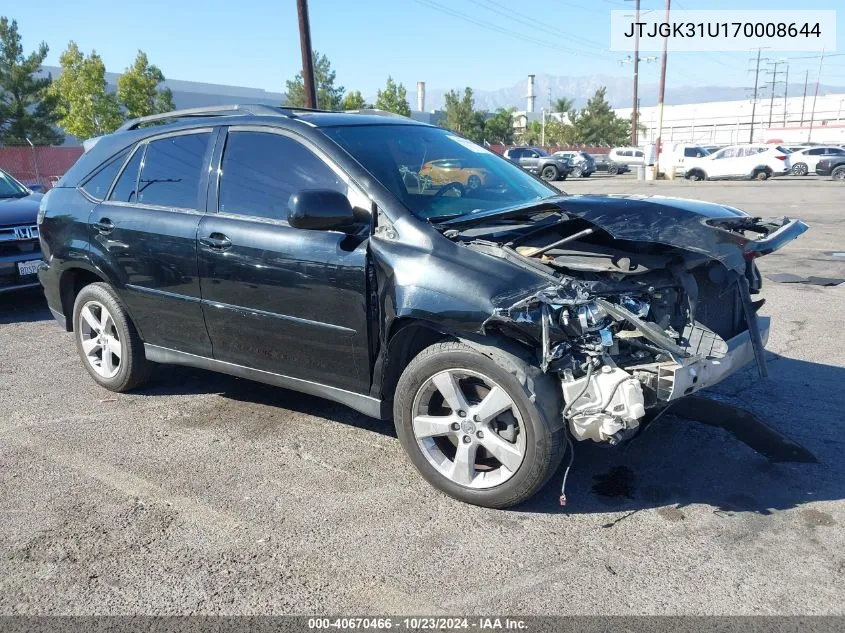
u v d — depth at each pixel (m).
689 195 23.72
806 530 3.32
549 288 3.26
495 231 3.76
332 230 3.87
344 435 4.47
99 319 5.29
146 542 3.31
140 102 35.75
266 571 3.09
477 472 3.62
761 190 25.73
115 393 5.28
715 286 3.87
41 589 2.98
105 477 3.95
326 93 41.56
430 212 3.86
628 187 29.75
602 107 77.12
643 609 2.80
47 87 36.38
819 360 5.70
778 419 4.57
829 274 9.19
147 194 4.83
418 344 3.81
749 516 3.46
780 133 69.75
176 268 4.51
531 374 3.31
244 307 4.22
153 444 4.37
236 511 3.57
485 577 3.02
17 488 3.83
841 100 90.19
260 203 4.21
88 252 5.04
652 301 3.50
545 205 3.66
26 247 7.57
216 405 5.01
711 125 99.38
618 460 4.04
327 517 3.51
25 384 5.51
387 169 4.01
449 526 3.41
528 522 3.44
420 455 3.72
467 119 67.44
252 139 4.37
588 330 3.21
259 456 4.19
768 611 2.77
